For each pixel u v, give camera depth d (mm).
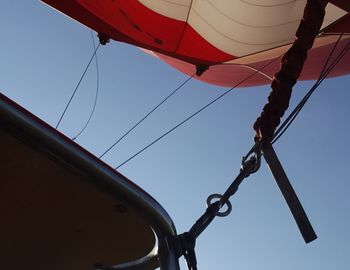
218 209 1192
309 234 1191
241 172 1250
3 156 1074
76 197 1187
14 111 999
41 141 1031
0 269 1479
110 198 1162
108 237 1320
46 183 1148
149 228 1245
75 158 1064
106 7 3549
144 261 1368
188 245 1160
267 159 1278
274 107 1378
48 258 1436
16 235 1344
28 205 1229
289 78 1421
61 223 1289
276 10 3660
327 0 1511
